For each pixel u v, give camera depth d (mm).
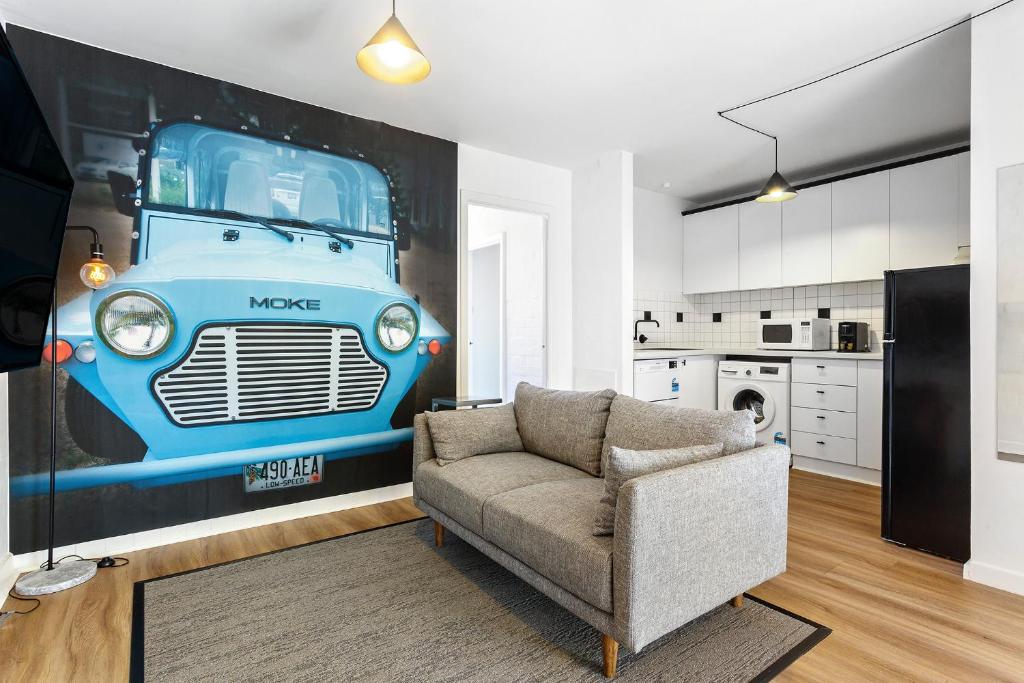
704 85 3055
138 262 2699
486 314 6312
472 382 6438
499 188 4199
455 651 1831
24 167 1593
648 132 3775
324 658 1788
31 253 1702
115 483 2664
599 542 1715
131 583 2336
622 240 4168
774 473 2018
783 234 4723
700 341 5758
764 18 2398
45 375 2492
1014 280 2238
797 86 3072
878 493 3666
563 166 4527
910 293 2693
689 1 2271
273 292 3096
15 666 1738
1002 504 2281
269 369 3092
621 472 1721
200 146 2881
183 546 2762
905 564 2521
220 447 2951
